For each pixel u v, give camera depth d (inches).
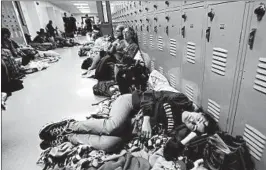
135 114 65.7
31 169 52.9
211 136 43.1
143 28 118.6
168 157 48.0
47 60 189.2
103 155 51.0
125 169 45.5
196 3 54.0
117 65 98.9
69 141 58.4
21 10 275.9
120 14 213.9
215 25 46.8
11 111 87.7
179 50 71.4
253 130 39.8
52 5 455.5
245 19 36.7
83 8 638.5
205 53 53.6
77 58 204.2
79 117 78.3
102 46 197.9
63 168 48.4
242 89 41.1
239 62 40.4
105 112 75.5
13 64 133.6
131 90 90.0
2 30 152.7
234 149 39.4
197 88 62.4
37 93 108.3
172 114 56.6
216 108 52.7
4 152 60.1
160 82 86.6
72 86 116.3
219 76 48.9
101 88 98.7
